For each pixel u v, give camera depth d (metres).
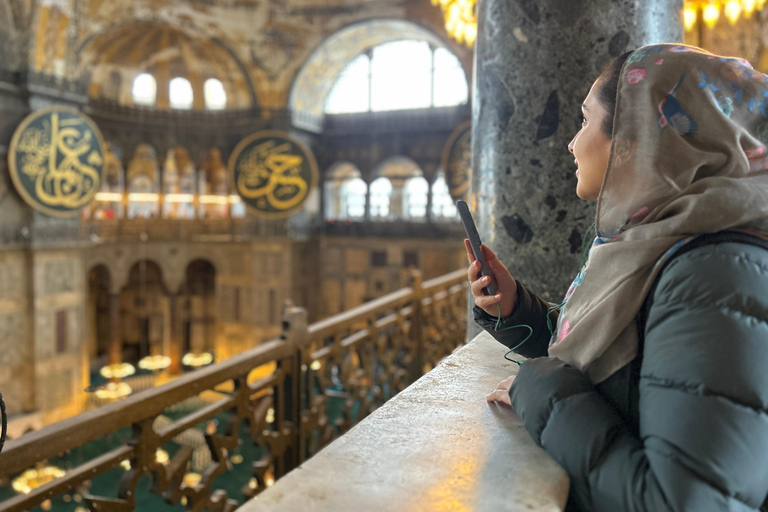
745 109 0.67
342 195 24.36
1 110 14.51
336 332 2.88
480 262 0.99
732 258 0.58
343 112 22.38
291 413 2.46
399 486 0.67
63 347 16.41
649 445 0.57
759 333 0.55
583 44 1.50
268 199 19.44
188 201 24.50
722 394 0.53
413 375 3.95
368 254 22.33
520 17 1.54
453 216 21.44
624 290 0.67
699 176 0.67
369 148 22.23
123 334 24.30
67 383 16.52
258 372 20.39
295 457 2.48
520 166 1.56
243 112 20.94
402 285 21.70
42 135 14.81
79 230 16.86
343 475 0.69
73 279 16.73
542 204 1.54
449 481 0.68
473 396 0.99
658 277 0.65
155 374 22.36
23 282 15.45
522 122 1.56
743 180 0.64
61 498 11.70
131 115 20.64
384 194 23.70
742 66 0.68
